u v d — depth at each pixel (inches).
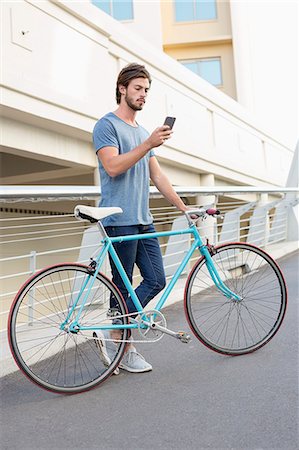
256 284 133.8
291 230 354.3
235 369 115.4
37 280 107.0
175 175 378.0
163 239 531.5
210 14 776.3
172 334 117.3
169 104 365.1
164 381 111.1
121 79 118.5
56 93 248.2
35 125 255.8
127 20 689.6
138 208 118.4
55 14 257.8
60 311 116.6
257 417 88.7
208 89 426.3
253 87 766.5
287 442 78.9
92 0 692.7
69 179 402.0
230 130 466.0
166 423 89.4
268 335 128.7
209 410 93.4
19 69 233.6
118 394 105.4
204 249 127.6
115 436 85.8
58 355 129.2
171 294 191.9
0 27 226.4
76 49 272.1
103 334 113.8
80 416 95.3
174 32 777.6
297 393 98.0
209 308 133.4
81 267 112.7
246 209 274.7
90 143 293.4
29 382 116.3
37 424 92.9
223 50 775.7
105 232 115.6
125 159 111.0
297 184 367.2
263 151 545.3
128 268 119.0
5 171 352.8
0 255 350.9
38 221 386.6
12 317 104.0
